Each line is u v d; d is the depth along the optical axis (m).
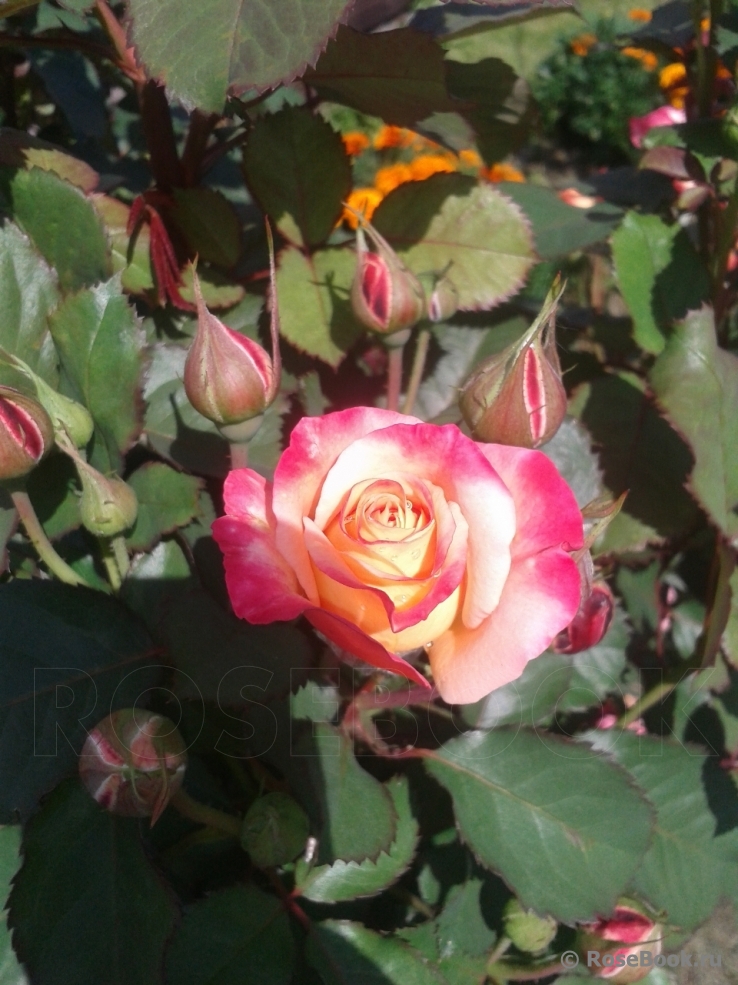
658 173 0.34
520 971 0.27
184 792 0.22
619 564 0.31
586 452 0.27
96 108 0.40
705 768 0.27
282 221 0.27
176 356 0.26
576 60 1.12
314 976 0.24
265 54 0.18
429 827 0.27
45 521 0.23
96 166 0.41
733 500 0.26
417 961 0.23
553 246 0.30
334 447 0.18
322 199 0.27
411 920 0.29
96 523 0.21
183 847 0.24
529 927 0.25
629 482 0.30
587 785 0.23
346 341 0.27
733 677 0.29
